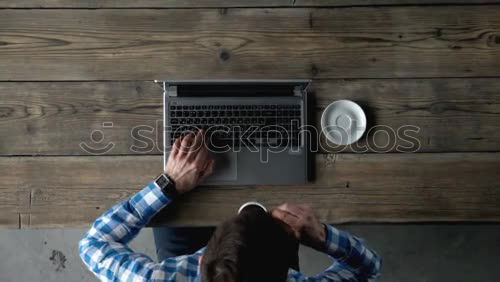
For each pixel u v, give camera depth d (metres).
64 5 1.26
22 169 1.22
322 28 1.28
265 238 0.78
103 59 1.26
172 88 1.22
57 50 1.26
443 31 1.28
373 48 1.28
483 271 1.86
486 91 1.27
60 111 1.25
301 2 1.28
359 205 1.24
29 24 1.26
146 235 1.85
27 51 1.25
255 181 1.22
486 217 1.24
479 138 1.26
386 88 1.27
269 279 0.76
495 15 1.28
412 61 1.28
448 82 1.27
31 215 1.22
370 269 1.11
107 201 1.23
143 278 0.98
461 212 1.24
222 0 1.27
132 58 1.26
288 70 1.27
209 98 1.21
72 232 1.87
